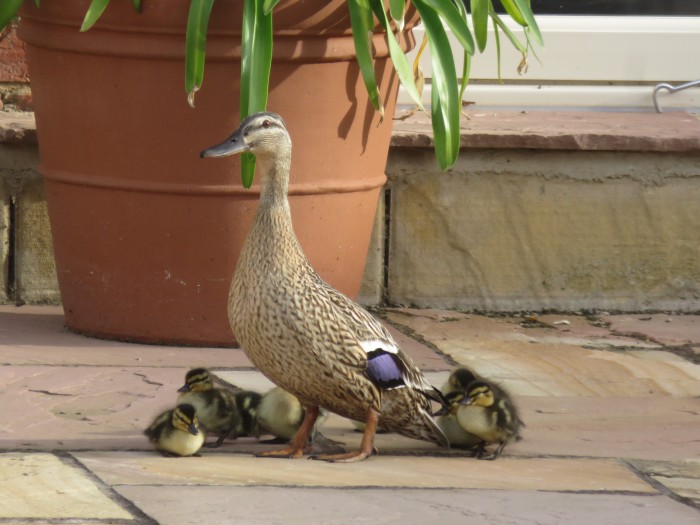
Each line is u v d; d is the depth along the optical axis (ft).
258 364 23.20
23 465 21.56
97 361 28.94
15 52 35.58
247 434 24.91
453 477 21.95
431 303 35.70
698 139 34.86
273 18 27.68
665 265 35.86
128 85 28.30
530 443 24.80
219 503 19.74
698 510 20.40
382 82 29.68
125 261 29.73
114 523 18.66
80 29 27.35
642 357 31.53
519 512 19.84
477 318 34.99
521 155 35.04
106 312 30.42
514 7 30.01
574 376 29.68
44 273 34.40
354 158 29.86
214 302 29.84
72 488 20.33
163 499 19.86
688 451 24.50
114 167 28.96
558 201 35.32
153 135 28.50
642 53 39.22
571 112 38.78
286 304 22.30
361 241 31.19
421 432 23.84
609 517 19.76
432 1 28.07
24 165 33.76
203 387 24.45
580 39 39.01
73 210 29.89
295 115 28.68
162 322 30.12
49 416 25.08
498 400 23.91
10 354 29.22
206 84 28.12
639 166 35.27
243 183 27.55
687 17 39.68
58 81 29.01
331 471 22.08
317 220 29.84
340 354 22.33
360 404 22.94
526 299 35.78
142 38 27.81
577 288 35.86
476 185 35.12
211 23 27.55
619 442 24.99
